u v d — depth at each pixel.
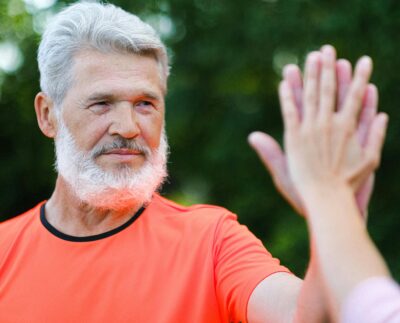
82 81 2.16
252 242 2.01
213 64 8.79
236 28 8.55
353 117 1.04
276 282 1.77
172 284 2.01
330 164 1.03
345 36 7.52
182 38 8.88
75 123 2.18
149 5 8.47
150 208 2.21
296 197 1.09
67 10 2.26
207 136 9.30
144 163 2.18
